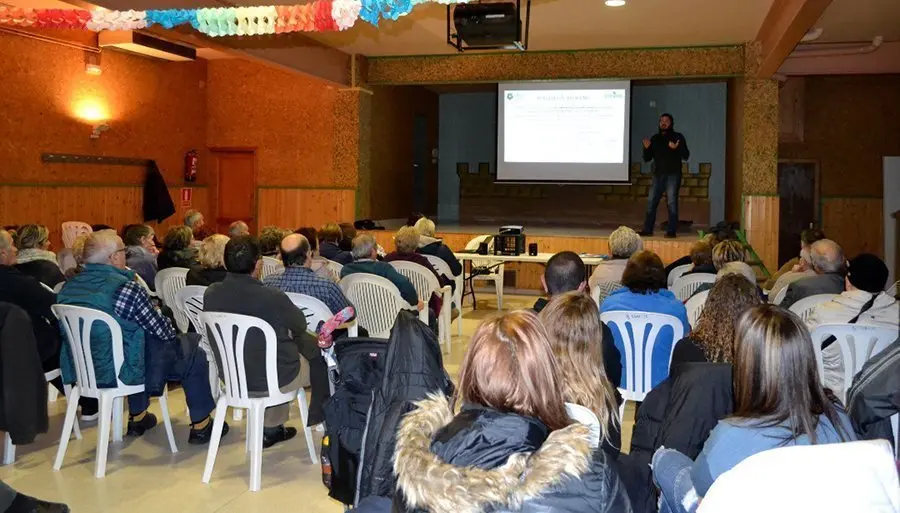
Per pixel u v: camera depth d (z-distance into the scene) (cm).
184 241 535
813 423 167
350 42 964
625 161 1066
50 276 462
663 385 235
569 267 304
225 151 1127
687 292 503
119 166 947
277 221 1105
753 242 952
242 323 343
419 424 138
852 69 966
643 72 991
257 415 347
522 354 139
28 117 813
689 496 174
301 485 349
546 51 1022
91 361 355
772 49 772
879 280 317
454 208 1386
